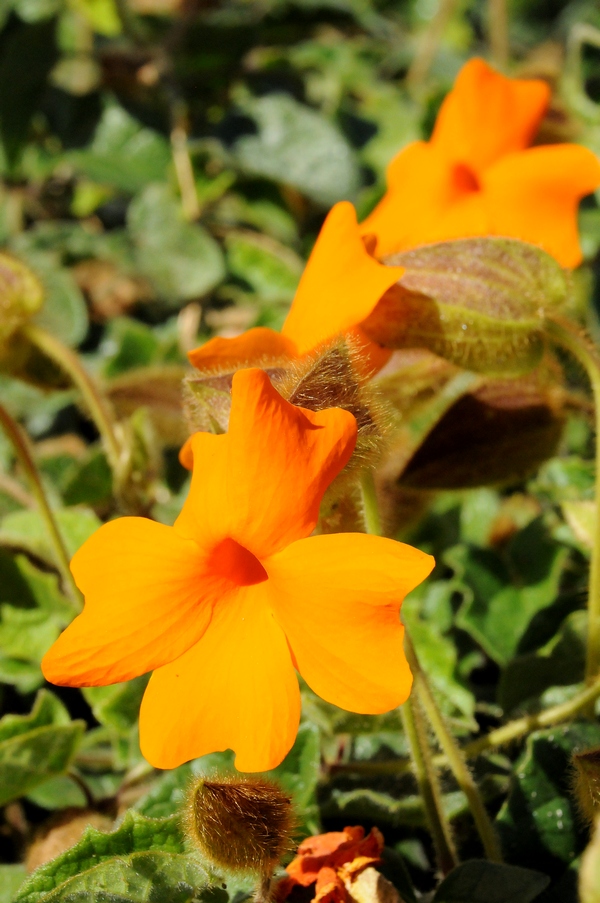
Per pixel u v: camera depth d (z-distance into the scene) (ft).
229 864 1.05
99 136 2.09
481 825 1.13
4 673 1.33
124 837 1.08
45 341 1.34
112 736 1.29
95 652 1.00
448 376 1.26
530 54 2.72
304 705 1.18
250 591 1.02
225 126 2.05
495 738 1.20
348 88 2.29
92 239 1.96
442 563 1.45
